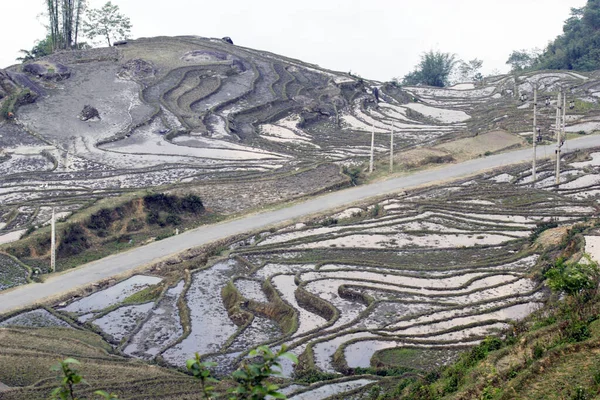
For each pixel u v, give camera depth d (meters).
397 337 43.75
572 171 81.50
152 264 60.00
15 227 68.19
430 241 62.59
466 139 94.38
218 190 78.94
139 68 127.50
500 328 44.78
